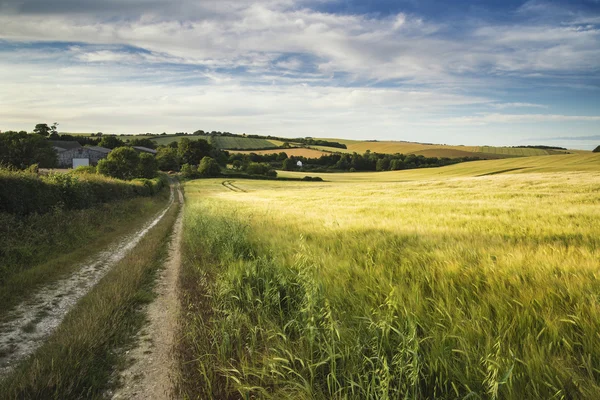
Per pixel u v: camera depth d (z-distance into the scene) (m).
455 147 165.38
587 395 2.18
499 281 3.96
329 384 2.64
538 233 7.57
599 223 8.73
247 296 4.57
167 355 3.91
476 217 11.33
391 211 14.88
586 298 3.26
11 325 4.91
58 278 7.39
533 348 2.59
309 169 140.88
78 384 3.21
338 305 3.81
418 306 3.42
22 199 11.18
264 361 3.15
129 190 28.91
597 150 117.69
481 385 2.41
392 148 169.62
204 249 8.79
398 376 2.60
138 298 5.80
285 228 9.99
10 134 66.00
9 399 2.96
